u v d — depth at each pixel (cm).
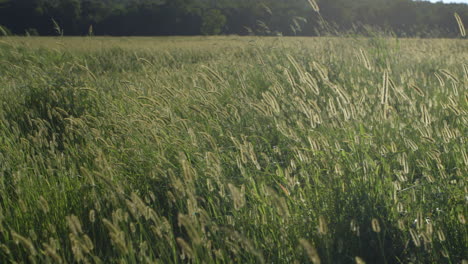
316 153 290
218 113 387
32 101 520
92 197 285
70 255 238
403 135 329
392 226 232
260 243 227
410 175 304
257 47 807
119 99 527
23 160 341
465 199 229
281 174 264
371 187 258
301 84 514
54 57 849
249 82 600
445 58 711
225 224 230
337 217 241
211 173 263
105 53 1274
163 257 224
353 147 295
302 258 208
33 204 276
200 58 1316
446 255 195
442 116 386
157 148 338
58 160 319
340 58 660
